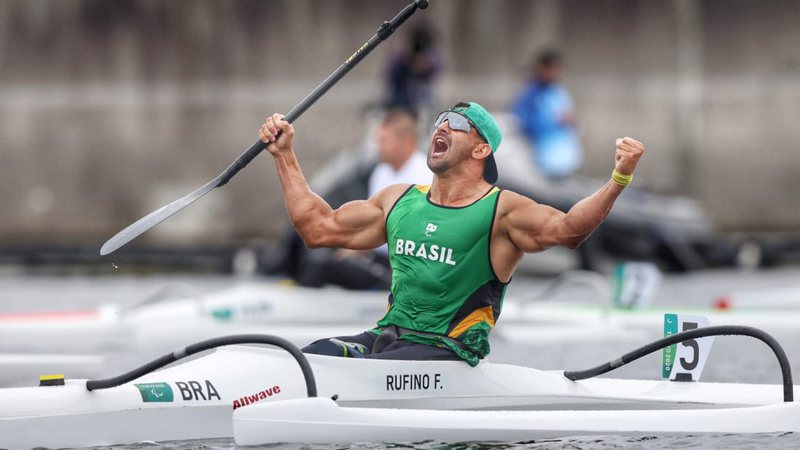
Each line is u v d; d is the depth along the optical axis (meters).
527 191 60.50
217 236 83.81
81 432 21.86
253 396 22.70
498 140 23.58
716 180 87.81
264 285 43.22
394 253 23.77
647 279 46.56
